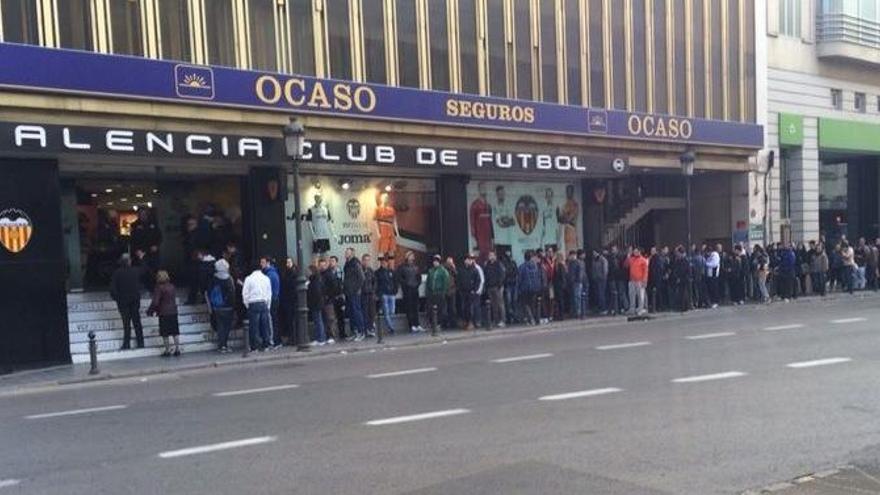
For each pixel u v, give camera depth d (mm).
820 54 29609
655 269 21922
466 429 7730
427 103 19188
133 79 14867
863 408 8273
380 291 18156
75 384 12680
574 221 23859
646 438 7180
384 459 6695
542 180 23031
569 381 10359
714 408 8398
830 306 21359
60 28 14516
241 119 16500
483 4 20719
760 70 27625
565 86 22406
